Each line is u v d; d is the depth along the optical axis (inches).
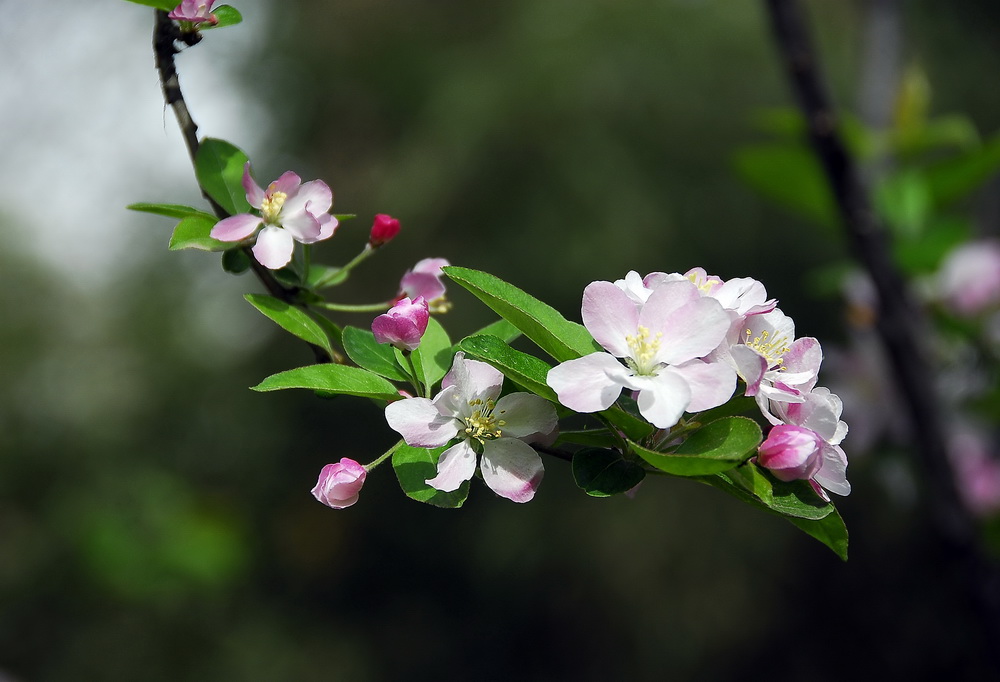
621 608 274.7
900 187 99.6
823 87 84.5
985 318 105.3
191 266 328.5
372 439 298.2
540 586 279.4
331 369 46.1
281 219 49.6
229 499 303.6
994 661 87.7
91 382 319.9
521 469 43.3
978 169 97.8
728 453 38.9
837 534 41.3
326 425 300.7
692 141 270.5
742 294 45.0
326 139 301.4
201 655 275.7
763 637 271.9
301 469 302.2
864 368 109.8
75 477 297.3
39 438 301.1
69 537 274.1
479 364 43.7
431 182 269.4
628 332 41.3
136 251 332.5
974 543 88.7
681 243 264.7
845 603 268.4
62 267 339.0
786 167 98.9
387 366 48.5
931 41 305.7
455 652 289.7
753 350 40.1
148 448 308.3
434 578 295.4
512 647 286.2
